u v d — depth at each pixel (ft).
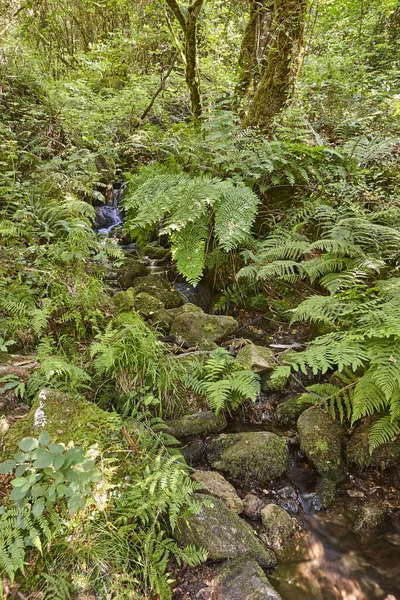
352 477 8.45
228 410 9.69
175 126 17.61
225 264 13.76
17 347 9.55
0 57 18.56
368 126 15.55
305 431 8.94
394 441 8.55
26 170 15.38
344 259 11.26
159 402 8.54
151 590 5.63
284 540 7.07
